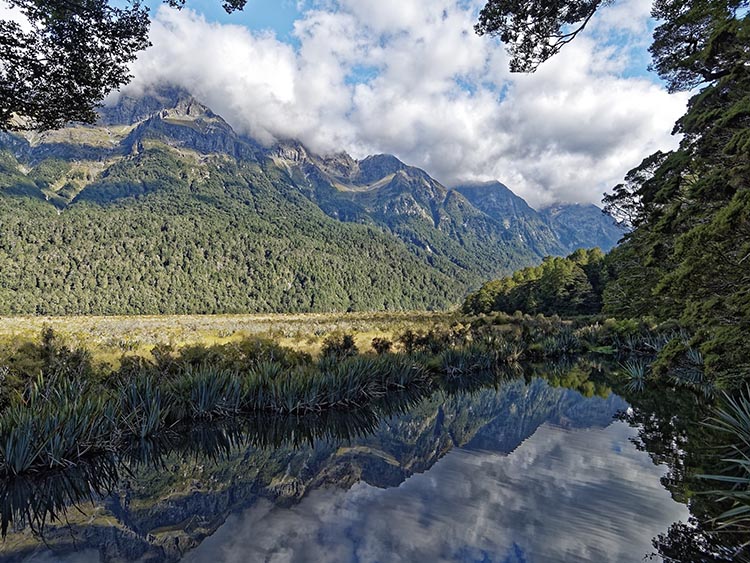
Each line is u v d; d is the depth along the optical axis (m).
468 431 10.09
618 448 8.44
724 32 6.93
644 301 12.64
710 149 8.12
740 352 5.61
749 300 5.20
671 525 5.06
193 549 4.53
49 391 7.91
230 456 8.01
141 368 11.02
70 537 4.86
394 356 15.79
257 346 14.43
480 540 4.70
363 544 4.64
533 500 5.93
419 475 7.05
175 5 5.41
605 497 5.95
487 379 17.92
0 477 6.31
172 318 68.50
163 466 7.40
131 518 5.40
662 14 8.57
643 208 12.23
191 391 9.95
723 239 5.21
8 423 6.68
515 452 8.38
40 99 5.88
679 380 13.89
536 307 54.09
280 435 9.41
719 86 7.79
